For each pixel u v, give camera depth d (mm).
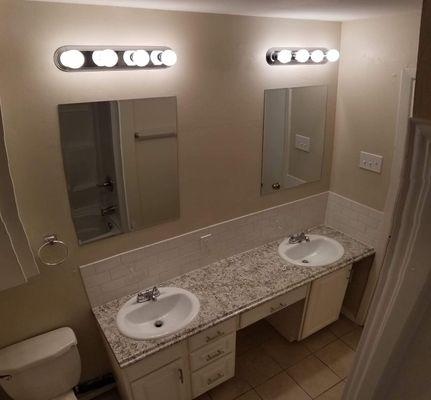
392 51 2234
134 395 1963
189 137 2164
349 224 2881
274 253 2707
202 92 2113
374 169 2557
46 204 1842
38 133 1712
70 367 2072
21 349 1982
